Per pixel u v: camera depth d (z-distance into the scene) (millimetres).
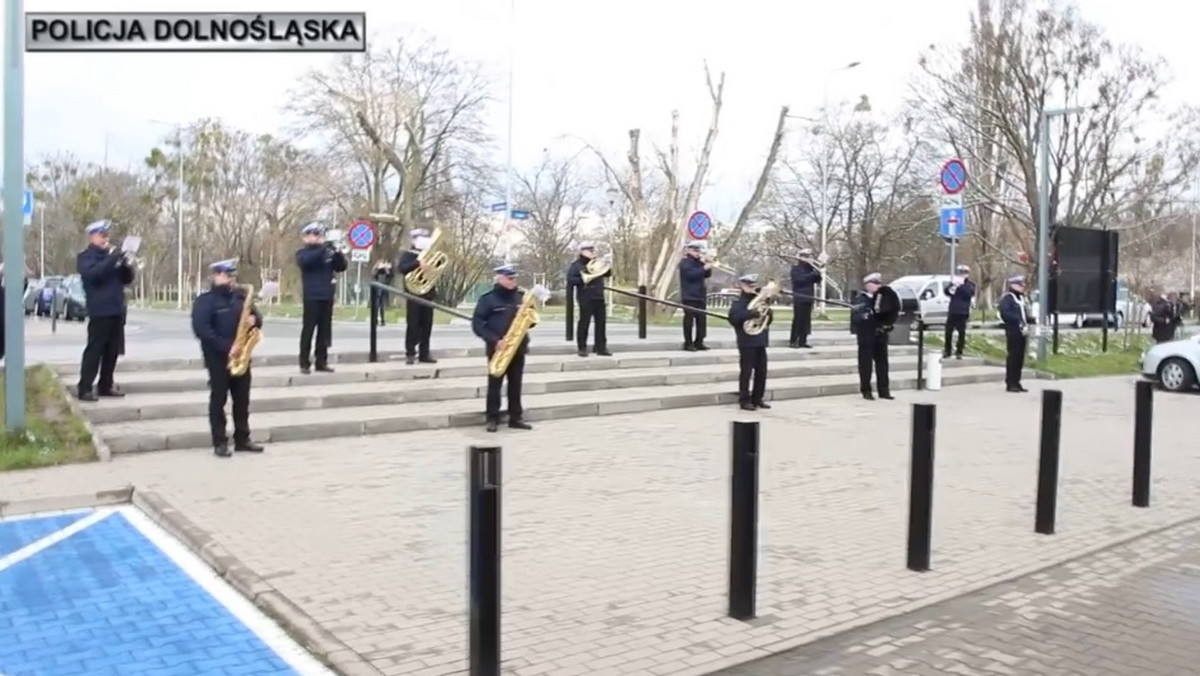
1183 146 28188
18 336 9453
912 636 5285
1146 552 7078
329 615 5406
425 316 13977
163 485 8469
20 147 9336
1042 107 25406
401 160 40875
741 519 5477
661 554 6723
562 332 20438
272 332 20453
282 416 11367
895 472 9750
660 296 30359
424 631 5188
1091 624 5508
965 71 27031
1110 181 26859
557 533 7238
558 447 10758
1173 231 43031
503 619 5422
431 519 7465
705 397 14430
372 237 31891
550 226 53938
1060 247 23141
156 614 5566
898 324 21375
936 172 33438
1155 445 12000
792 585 6113
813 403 15055
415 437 11188
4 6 9188
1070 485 9430
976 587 6148
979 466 10344
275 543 6762
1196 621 5578
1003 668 4852
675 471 9547
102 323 10836
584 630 5277
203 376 12125
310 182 43781
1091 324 37594
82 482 8531
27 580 6156
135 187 58562
